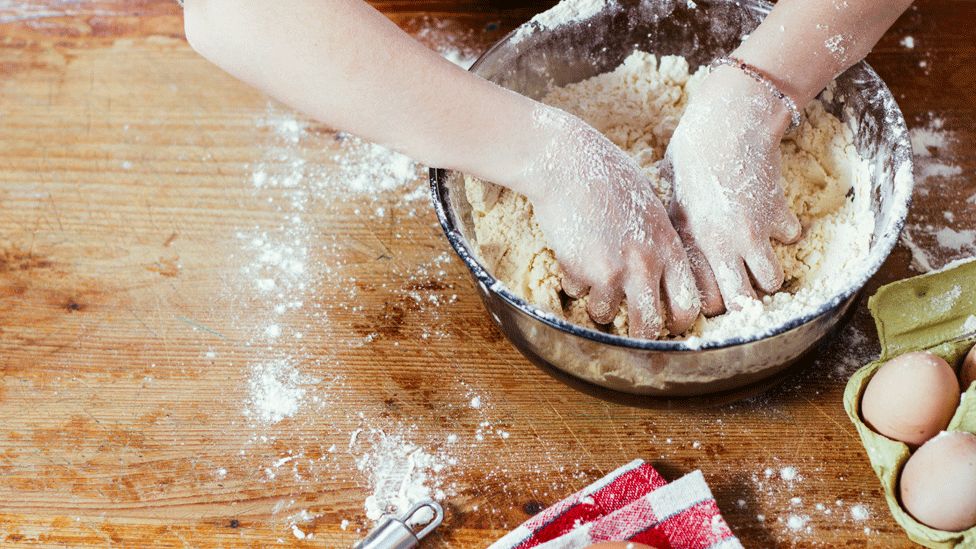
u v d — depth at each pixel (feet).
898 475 2.61
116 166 3.29
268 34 2.58
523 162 2.71
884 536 2.68
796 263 2.87
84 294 3.09
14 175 3.28
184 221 3.19
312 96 2.64
